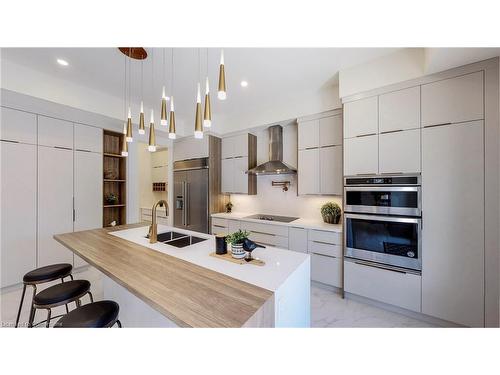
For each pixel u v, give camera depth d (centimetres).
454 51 159
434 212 192
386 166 215
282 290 109
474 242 176
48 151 289
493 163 168
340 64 230
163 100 172
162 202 188
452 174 184
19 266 265
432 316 198
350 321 205
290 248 297
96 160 340
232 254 145
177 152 455
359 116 231
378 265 223
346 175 241
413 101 201
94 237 202
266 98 322
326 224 294
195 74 249
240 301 92
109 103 304
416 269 202
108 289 191
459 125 181
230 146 406
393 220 211
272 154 365
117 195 392
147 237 203
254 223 337
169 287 104
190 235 213
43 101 251
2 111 252
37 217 280
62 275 182
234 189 399
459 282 182
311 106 303
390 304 218
